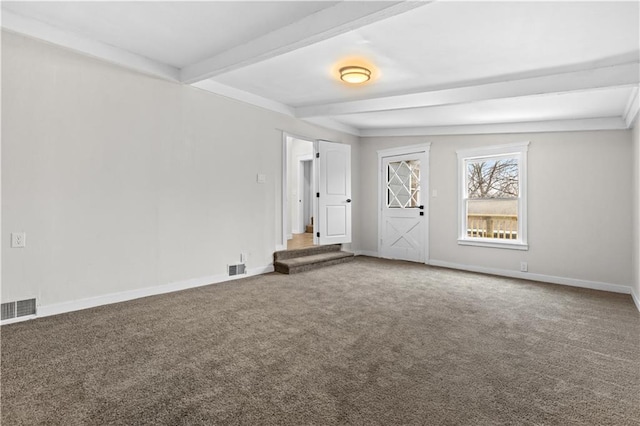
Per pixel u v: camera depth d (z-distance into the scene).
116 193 3.62
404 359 2.37
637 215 3.94
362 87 4.34
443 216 5.93
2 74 2.89
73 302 3.33
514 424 1.67
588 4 2.33
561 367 2.28
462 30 2.79
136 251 3.79
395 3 2.31
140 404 1.80
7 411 1.72
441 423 1.67
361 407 1.79
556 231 4.88
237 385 2.00
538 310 3.51
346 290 4.20
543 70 3.48
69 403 1.80
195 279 4.34
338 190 6.42
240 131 4.85
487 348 2.56
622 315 3.38
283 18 2.88
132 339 2.66
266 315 3.25
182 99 4.19
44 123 3.13
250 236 5.01
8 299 2.96
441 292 4.17
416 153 6.27
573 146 4.78
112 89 3.58
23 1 2.66
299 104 5.36
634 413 1.78
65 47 3.15
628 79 3.18
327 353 2.45
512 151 5.22
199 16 2.86
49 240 3.17
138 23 2.99
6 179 2.93
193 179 4.31
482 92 3.93
